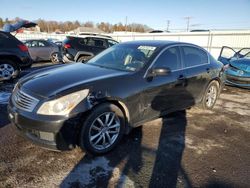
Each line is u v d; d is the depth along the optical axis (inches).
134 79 135.5
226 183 108.6
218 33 748.0
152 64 147.3
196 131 163.5
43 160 118.1
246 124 183.3
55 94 111.3
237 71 299.6
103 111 121.2
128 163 119.6
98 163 118.3
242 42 702.5
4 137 138.9
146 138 147.5
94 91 117.2
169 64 159.9
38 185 100.5
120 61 157.2
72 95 111.6
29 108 113.2
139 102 137.8
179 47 173.9
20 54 288.2
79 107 111.6
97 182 104.1
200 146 142.0
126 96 128.8
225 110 216.1
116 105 128.3
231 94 283.3
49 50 523.5
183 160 125.2
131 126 138.8
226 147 143.1
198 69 184.1
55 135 109.1
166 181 107.3
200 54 195.8
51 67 158.4
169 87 156.0
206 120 185.9
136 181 106.1
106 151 126.5
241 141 152.9
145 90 139.4
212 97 210.5
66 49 389.1
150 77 143.1
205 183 107.8
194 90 183.0
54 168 112.3
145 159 124.0
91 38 403.5
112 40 429.1
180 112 199.6
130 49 166.9
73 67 153.4
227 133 163.9
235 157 132.0
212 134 160.6
